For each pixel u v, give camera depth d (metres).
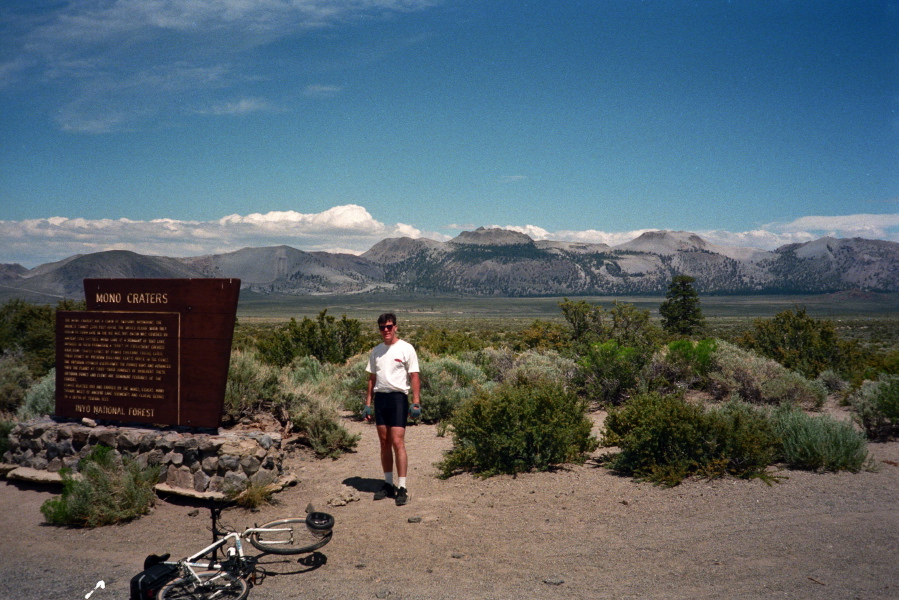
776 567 4.47
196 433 7.31
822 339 17.75
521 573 4.54
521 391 8.51
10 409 12.31
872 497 6.24
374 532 5.65
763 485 6.77
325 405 9.59
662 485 6.90
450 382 12.73
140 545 5.55
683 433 7.27
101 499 6.24
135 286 7.76
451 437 10.41
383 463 6.89
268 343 18.88
